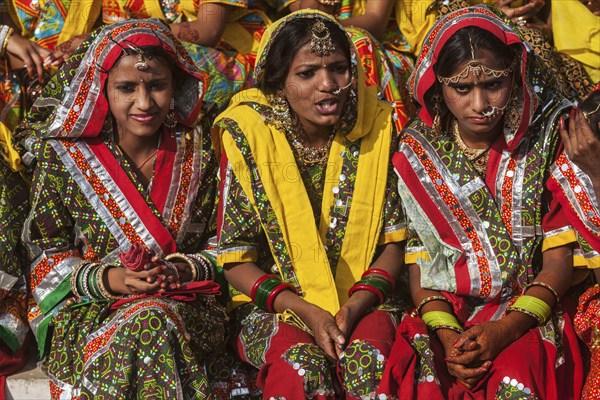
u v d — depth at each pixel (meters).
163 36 4.53
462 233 4.46
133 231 4.60
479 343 4.08
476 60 4.18
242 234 4.49
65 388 4.33
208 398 4.17
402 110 5.25
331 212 4.54
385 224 4.58
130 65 4.45
